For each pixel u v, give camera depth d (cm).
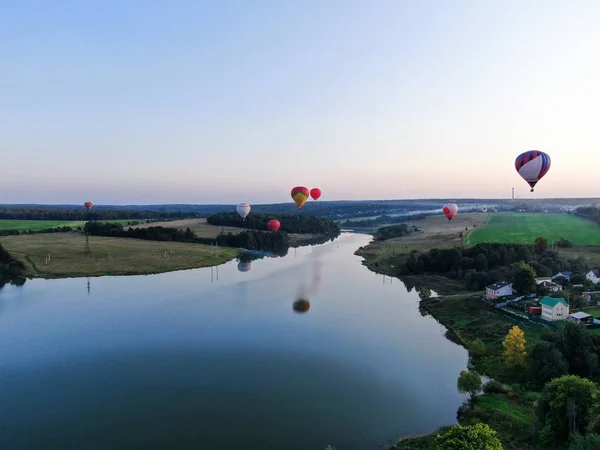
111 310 6825
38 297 7725
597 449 2486
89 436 3362
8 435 3372
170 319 6309
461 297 7144
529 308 5884
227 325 6031
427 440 3225
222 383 4250
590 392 2986
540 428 3130
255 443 3278
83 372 4491
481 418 3503
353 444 3275
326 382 4288
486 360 4759
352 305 7225
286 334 5672
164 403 3859
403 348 5228
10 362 4738
